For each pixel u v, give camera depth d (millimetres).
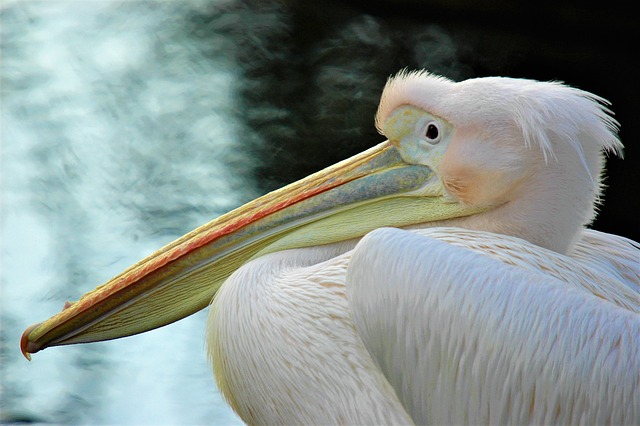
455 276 6102
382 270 6113
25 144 8219
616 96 8977
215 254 6223
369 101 8719
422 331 6105
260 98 8898
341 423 6145
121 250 7035
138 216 7289
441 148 6207
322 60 9414
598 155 6191
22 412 6668
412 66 9258
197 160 7941
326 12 10156
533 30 9742
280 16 10125
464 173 6195
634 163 8047
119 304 6223
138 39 9977
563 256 6160
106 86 9109
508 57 9414
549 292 6102
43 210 7336
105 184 7586
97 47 9758
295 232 6223
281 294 6164
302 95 8875
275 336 6152
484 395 6102
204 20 10164
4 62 9484
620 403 6078
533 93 6176
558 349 6086
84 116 8508
